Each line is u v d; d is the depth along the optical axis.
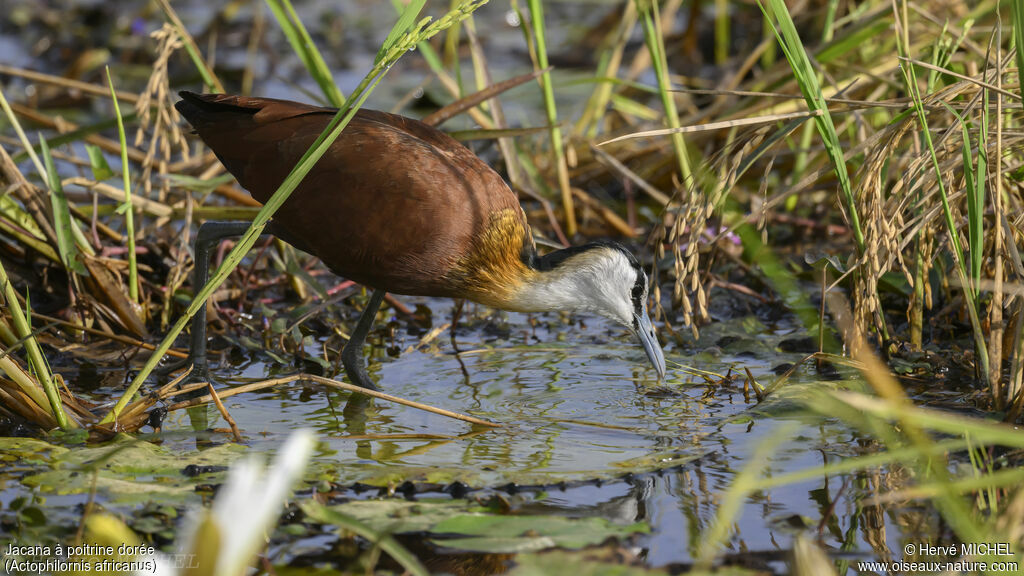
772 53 14.44
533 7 11.15
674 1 15.73
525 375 8.91
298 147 8.09
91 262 9.45
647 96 16.03
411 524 5.80
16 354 8.55
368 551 5.69
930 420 5.21
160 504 6.12
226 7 19.03
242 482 3.80
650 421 7.79
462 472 6.64
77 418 7.48
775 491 6.51
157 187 11.81
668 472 6.80
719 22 16.61
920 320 8.66
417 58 18.45
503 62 18.00
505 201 8.42
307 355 9.41
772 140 7.98
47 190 9.52
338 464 6.79
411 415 7.96
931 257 8.27
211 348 9.52
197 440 7.28
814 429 7.50
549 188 12.55
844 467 5.25
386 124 8.47
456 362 9.28
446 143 8.64
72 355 9.05
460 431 7.59
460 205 8.06
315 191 8.04
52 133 14.66
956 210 8.02
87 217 10.30
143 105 9.69
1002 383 7.85
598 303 8.86
